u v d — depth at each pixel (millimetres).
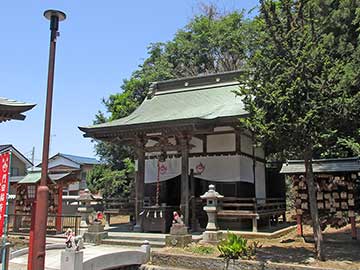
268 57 10609
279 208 18453
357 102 10023
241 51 12570
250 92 10648
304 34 10172
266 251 11547
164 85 21469
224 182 16516
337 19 14297
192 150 17562
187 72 33062
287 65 10078
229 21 32344
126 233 15031
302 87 9844
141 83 29062
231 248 10703
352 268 9266
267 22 10656
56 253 11828
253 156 18188
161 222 15227
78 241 9398
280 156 12109
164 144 15633
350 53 13531
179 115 16203
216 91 19469
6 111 8664
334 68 10047
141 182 16109
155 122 14477
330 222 13625
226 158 16641
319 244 10250
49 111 7270
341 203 13586
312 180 10758
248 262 10070
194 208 15688
